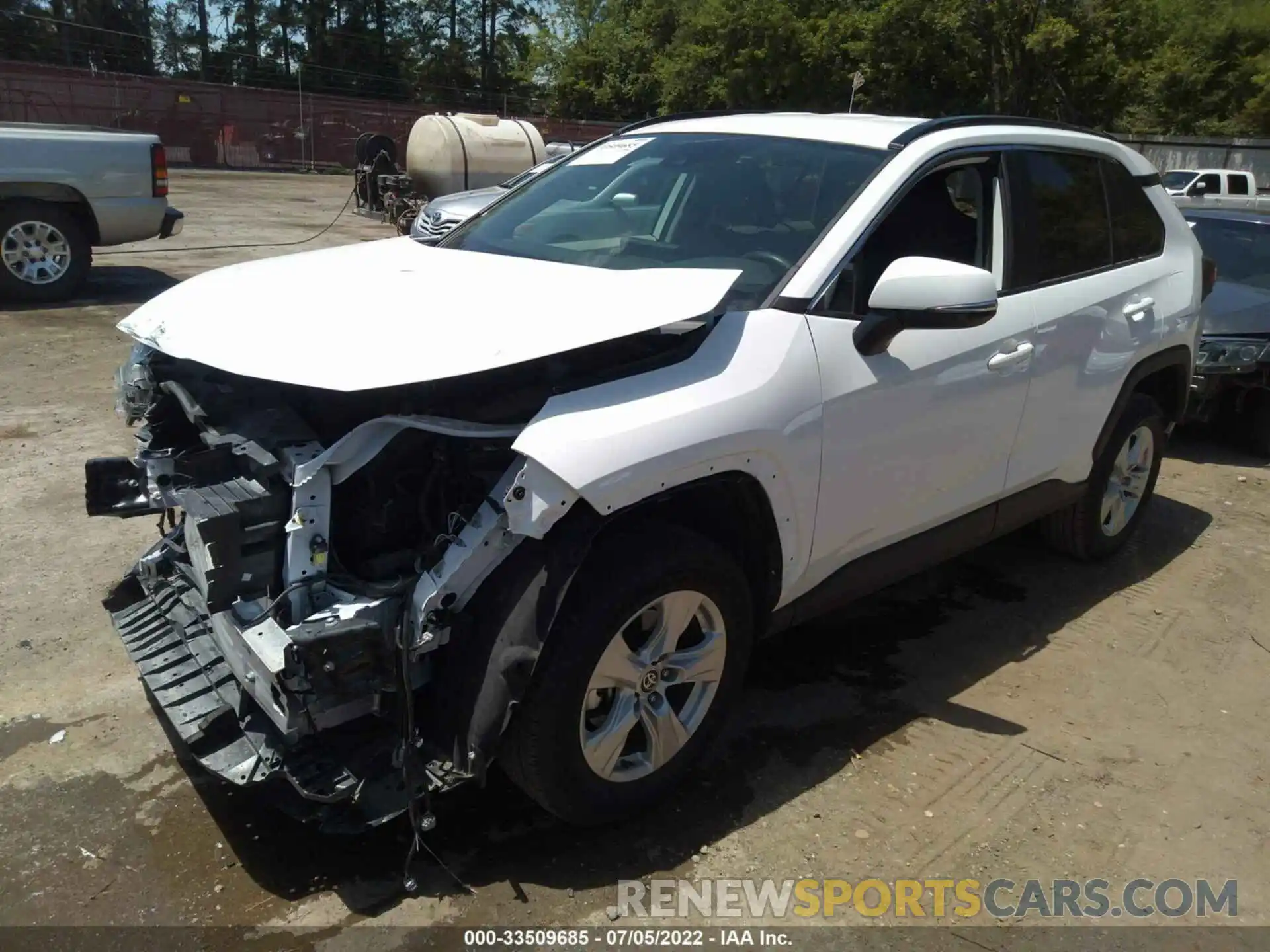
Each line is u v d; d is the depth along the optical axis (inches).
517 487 92.4
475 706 95.7
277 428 101.2
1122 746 134.1
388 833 110.2
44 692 133.2
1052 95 1332.4
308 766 96.0
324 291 113.0
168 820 111.0
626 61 1941.4
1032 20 1283.2
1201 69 1549.0
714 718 116.2
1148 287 172.9
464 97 2383.1
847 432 118.1
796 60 1390.3
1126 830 117.9
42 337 316.8
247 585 96.2
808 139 140.4
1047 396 150.6
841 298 121.3
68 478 203.2
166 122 1323.8
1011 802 121.3
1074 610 172.9
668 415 100.5
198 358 101.7
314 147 1440.7
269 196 908.6
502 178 685.9
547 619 95.3
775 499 112.5
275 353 97.0
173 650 114.3
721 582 109.6
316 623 90.9
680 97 1536.7
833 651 154.3
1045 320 147.3
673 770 112.7
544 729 98.3
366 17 2364.7
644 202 142.3
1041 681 149.3
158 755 121.6
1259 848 116.3
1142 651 159.9
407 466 101.7
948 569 186.2
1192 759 132.4
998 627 165.3
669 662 108.3
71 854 105.3
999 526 155.1
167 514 129.0
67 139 358.9
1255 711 144.8
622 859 108.2
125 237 382.0
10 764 119.0
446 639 96.7
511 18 2539.4
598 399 99.6
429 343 96.6
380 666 92.0
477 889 103.1
